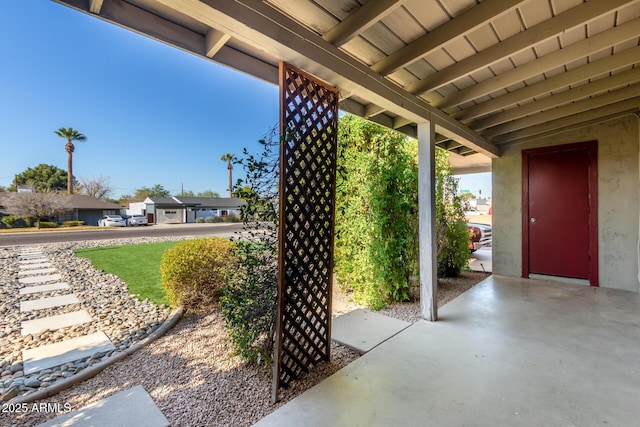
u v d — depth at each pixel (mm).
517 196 5031
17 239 11477
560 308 3430
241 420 1686
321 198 2215
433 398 1820
